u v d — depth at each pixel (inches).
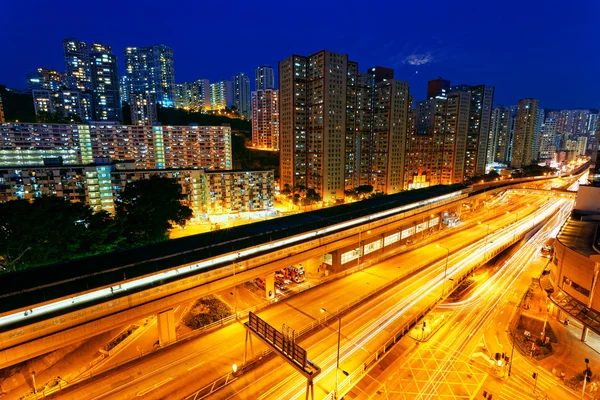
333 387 1380.4
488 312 2297.0
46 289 1498.5
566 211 5270.7
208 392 1369.3
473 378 1644.9
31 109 7628.0
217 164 6038.4
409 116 6683.1
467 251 3191.4
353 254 2815.0
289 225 2645.2
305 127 5841.5
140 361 1566.2
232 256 2005.4
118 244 2487.7
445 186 4904.0
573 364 1761.8
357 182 6304.1
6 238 2026.3
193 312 2075.5
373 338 1721.2
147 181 3152.1
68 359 1702.8
